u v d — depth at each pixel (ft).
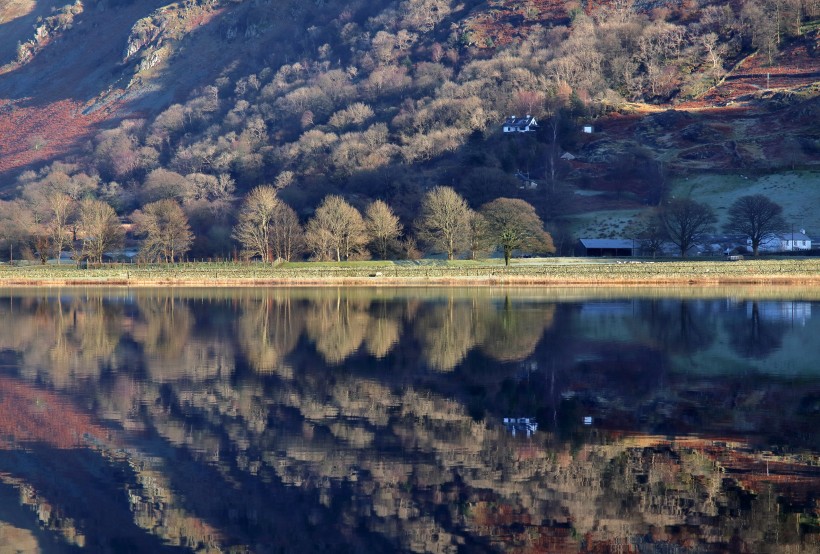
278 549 117.50
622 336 294.46
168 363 246.88
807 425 172.86
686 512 127.03
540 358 251.19
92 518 127.03
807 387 208.95
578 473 143.95
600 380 218.59
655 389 207.31
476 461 150.51
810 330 306.55
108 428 172.86
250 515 128.36
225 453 156.15
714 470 144.56
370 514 127.44
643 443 160.66
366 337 296.71
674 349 266.57
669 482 139.03
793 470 144.66
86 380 221.25
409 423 175.52
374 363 244.63
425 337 295.28
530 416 181.37
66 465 150.10
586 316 352.49
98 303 433.07
